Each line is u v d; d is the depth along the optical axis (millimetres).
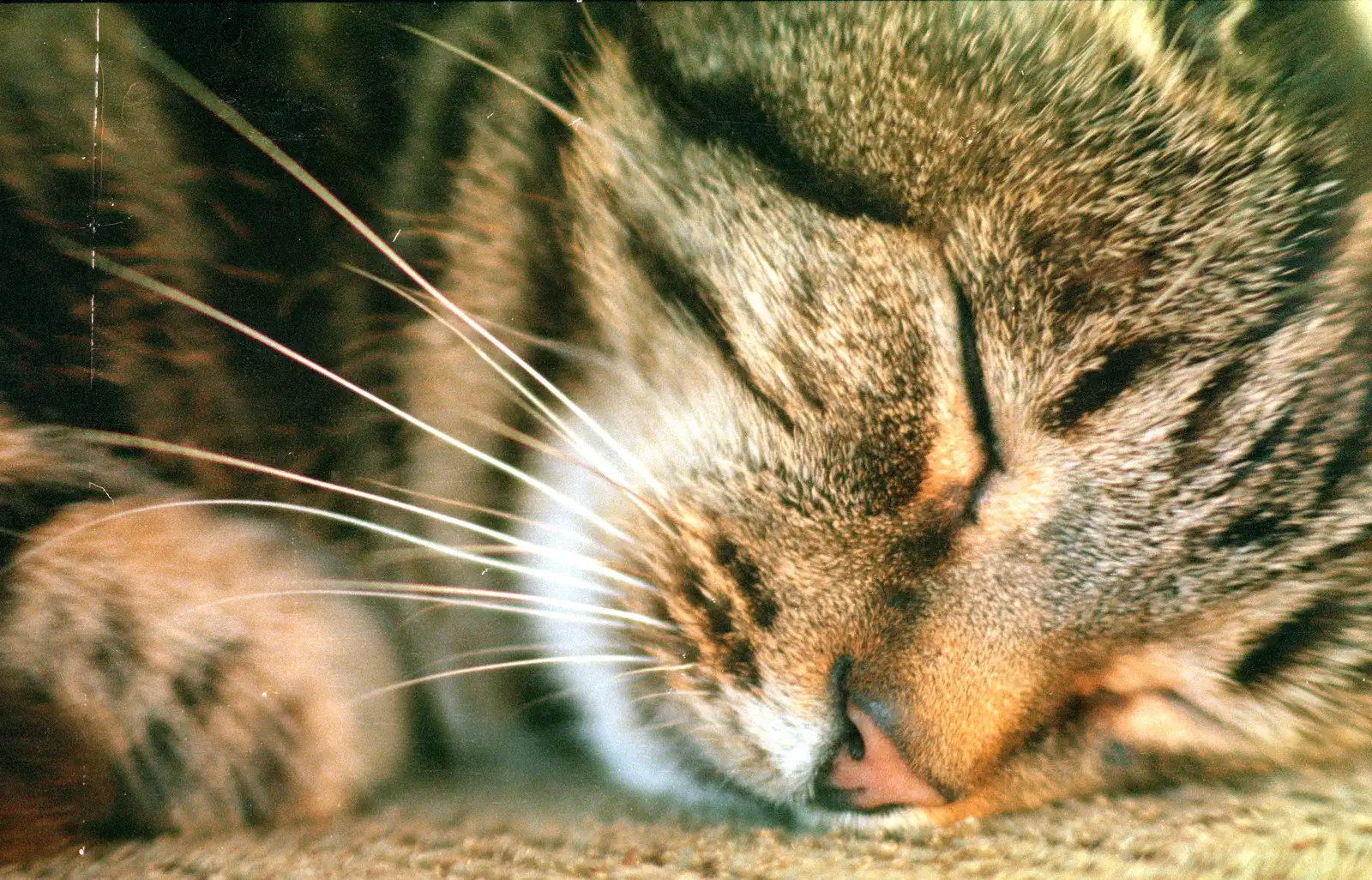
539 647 321
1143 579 296
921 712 293
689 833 293
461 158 317
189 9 305
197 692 300
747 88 310
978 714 294
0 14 300
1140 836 286
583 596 318
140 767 296
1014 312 298
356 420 319
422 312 320
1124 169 298
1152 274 296
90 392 309
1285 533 295
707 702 305
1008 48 301
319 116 312
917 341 303
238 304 314
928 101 302
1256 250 295
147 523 306
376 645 314
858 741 296
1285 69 300
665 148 314
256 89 310
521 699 323
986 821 298
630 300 319
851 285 306
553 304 323
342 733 304
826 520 304
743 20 309
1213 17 301
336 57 311
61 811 289
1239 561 296
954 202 301
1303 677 300
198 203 310
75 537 302
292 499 317
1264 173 297
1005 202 299
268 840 291
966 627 296
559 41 314
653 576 311
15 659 296
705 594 307
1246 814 293
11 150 304
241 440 315
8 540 301
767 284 310
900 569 300
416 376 321
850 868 280
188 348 312
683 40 312
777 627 301
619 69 315
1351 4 302
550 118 317
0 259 305
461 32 313
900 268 303
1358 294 294
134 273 307
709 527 309
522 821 296
